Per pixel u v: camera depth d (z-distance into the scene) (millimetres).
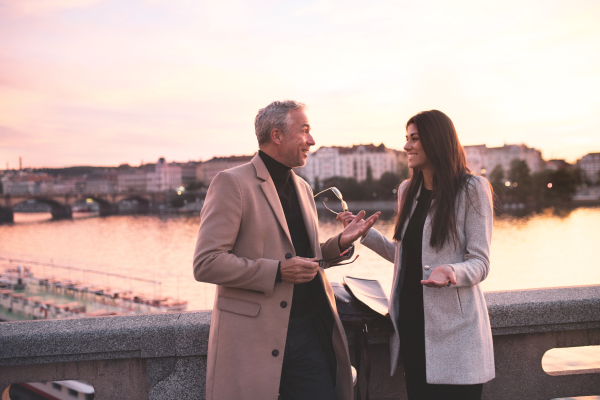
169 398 2785
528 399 3057
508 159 184875
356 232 2410
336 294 2811
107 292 48719
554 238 78375
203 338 2758
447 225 2346
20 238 110188
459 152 2443
